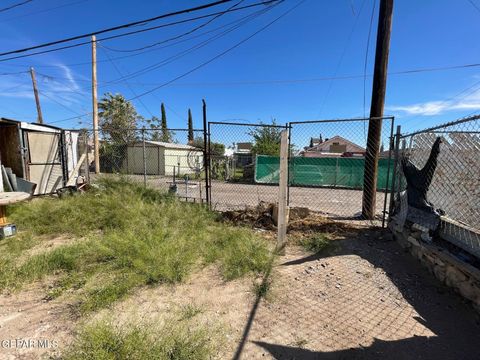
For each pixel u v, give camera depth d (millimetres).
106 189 7738
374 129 6262
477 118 2670
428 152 4152
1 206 4809
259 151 18000
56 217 5535
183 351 2062
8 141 7629
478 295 2760
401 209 4840
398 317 2705
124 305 2775
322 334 2436
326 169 15078
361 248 4586
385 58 5965
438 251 3352
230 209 7469
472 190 3094
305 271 3699
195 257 3822
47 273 3410
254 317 2662
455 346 2301
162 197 7082
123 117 24938
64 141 8938
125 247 3783
